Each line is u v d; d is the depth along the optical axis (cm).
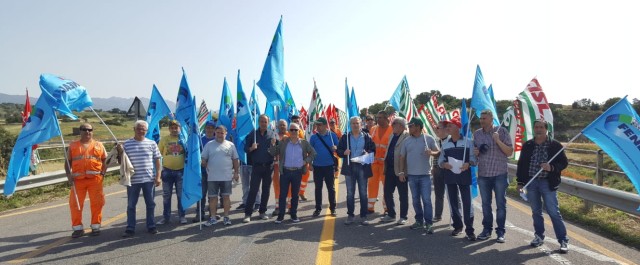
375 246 615
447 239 653
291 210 777
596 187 743
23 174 664
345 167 771
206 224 751
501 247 604
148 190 700
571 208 823
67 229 736
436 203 791
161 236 682
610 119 598
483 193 647
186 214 868
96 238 672
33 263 551
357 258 558
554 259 545
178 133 785
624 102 596
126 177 666
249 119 858
